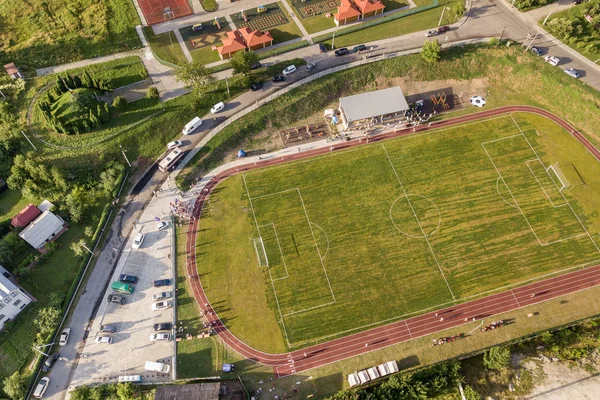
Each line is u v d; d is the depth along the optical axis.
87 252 86.00
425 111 108.25
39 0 121.06
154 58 113.25
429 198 95.25
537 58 112.06
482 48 115.19
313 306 82.62
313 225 91.75
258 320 81.25
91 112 97.00
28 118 100.06
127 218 91.88
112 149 97.31
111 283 84.31
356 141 103.12
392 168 99.38
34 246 85.38
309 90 108.62
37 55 110.44
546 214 93.12
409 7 125.75
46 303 81.44
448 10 124.62
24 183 92.56
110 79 108.00
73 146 96.38
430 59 111.00
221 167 99.50
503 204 94.38
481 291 84.38
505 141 103.31
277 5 127.00
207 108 105.69
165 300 82.88
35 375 74.50
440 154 101.38
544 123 106.00
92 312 81.38
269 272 86.25
